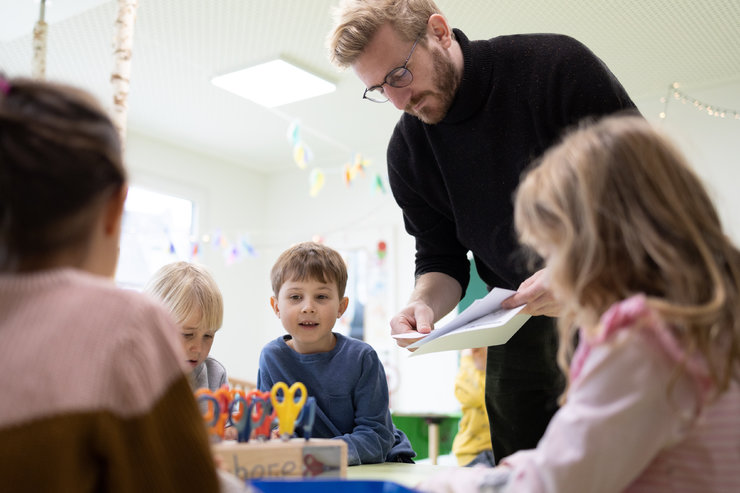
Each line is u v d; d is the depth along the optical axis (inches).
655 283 27.1
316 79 127.4
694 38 111.3
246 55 119.6
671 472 25.5
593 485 24.4
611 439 24.4
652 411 24.7
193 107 146.2
